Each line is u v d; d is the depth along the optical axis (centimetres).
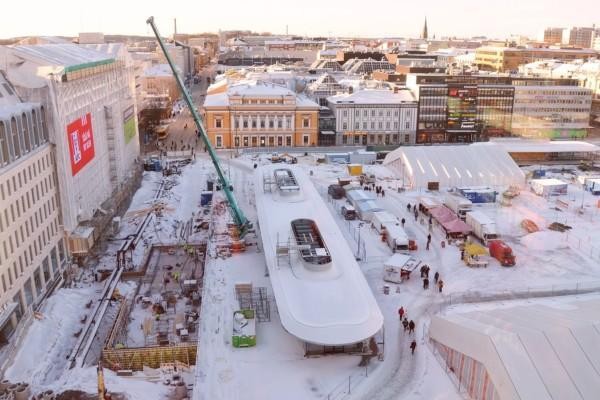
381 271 7075
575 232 8575
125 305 6250
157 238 8488
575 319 4738
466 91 16212
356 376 4812
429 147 12012
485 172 11300
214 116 15188
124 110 10719
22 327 5528
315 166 13138
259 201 8262
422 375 4838
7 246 5612
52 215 6950
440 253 7700
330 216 7775
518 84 16738
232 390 4575
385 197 10438
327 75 18912
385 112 16025
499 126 16762
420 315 5934
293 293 5509
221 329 5506
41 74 6712
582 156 14062
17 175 5912
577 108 16975
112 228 8638
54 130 6888
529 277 6956
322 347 5094
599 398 4012
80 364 5094
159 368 5034
